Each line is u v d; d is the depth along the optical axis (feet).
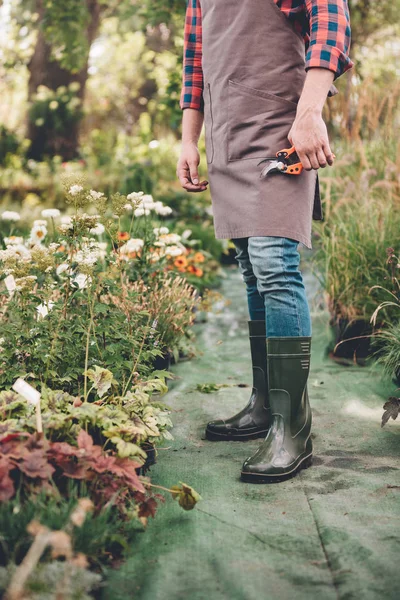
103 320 7.13
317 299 13.05
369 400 8.78
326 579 4.68
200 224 22.97
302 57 6.73
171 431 7.85
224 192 6.90
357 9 28.32
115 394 6.93
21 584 3.73
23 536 4.48
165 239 11.43
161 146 40.50
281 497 5.99
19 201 31.14
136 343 7.08
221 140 6.87
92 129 50.96
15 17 41.19
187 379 10.05
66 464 4.90
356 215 12.04
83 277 7.59
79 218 7.13
